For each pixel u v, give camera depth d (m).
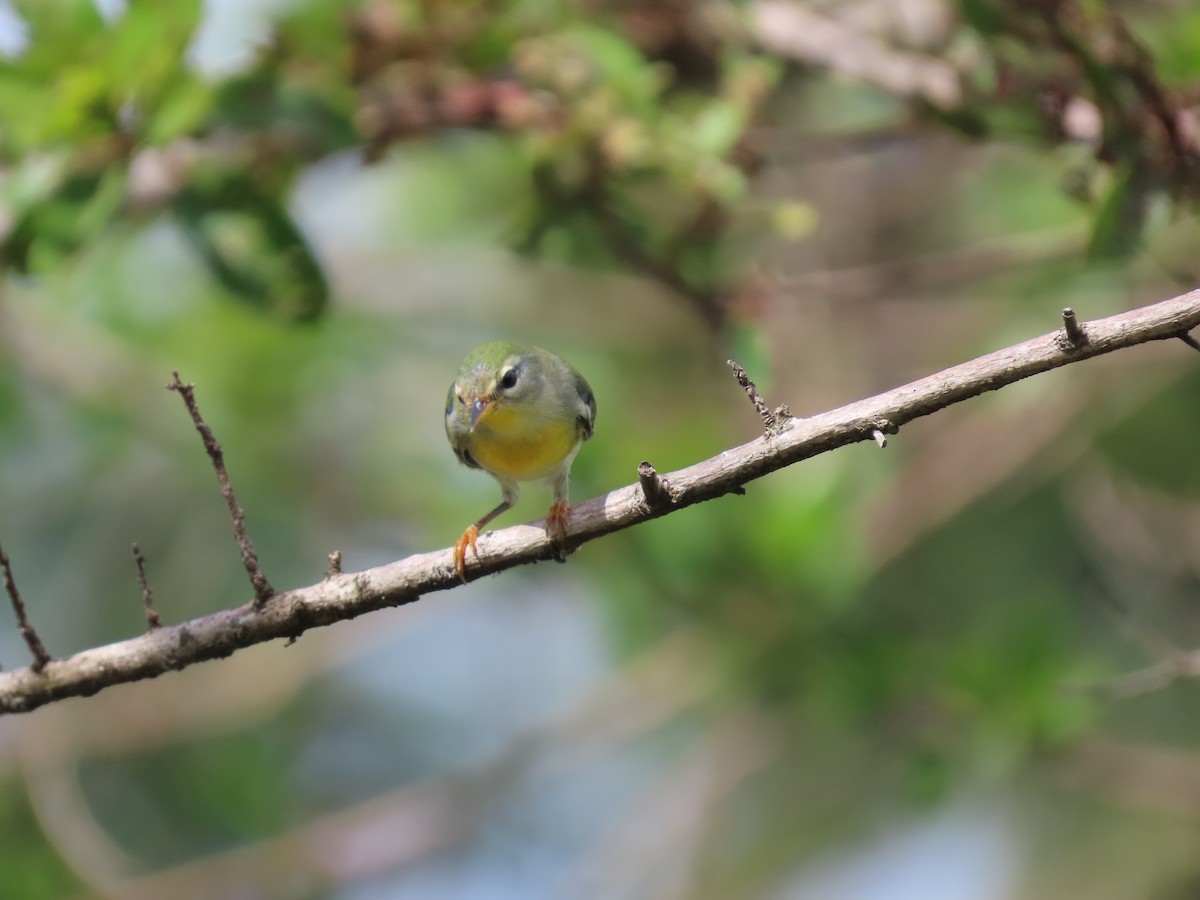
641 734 16.27
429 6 10.93
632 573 11.60
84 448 15.39
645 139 10.41
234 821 14.73
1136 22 11.95
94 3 9.71
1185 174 8.92
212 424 14.56
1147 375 13.47
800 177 15.26
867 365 15.38
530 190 11.57
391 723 16.45
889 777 15.50
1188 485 14.20
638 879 14.88
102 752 14.47
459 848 15.29
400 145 11.91
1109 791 11.61
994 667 10.96
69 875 13.45
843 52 11.00
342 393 15.66
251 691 14.84
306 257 10.57
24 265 9.96
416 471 14.98
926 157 15.51
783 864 15.68
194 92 9.70
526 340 15.87
